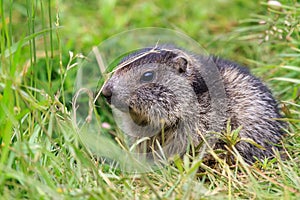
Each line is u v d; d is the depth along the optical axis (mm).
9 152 8438
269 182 9094
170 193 8164
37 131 8789
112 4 17156
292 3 13344
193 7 17703
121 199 8047
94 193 7531
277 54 13109
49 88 9367
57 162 8320
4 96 8352
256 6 16141
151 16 17203
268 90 11461
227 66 11367
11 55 8805
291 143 11016
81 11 17141
